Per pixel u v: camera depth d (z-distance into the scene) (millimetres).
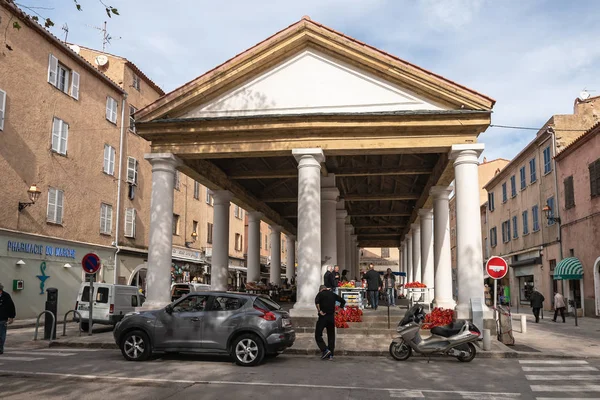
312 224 14398
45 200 22719
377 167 18828
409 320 10969
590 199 24734
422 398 7312
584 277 25375
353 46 14398
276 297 26156
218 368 9688
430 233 23422
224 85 15008
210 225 38844
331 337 11016
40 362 10289
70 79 24906
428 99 14367
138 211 30750
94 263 14844
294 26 14594
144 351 10375
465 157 14086
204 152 15078
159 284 14672
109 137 27953
